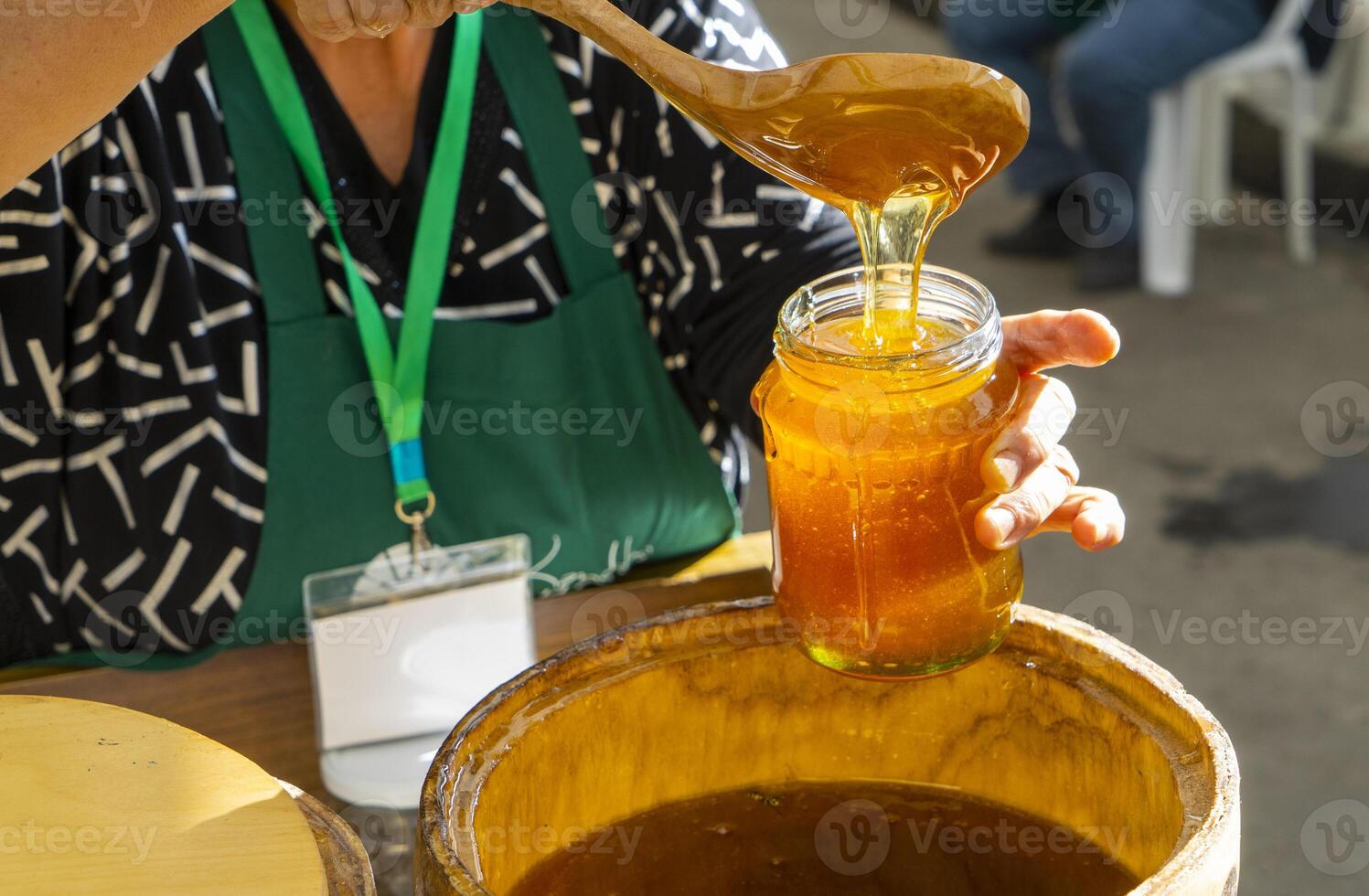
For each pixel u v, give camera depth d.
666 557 1.19
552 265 1.11
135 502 1.06
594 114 1.09
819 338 0.68
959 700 0.68
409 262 1.07
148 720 0.67
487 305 1.10
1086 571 2.35
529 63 1.07
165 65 1.01
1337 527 2.42
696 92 0.62
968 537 0.65
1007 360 0.72
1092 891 0.62
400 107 1.05
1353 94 3.48
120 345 1.03
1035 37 3.29
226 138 1.02
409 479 1.06
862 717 0.69
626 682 0.65
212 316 1.04
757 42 1.11
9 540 1.06
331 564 1.08
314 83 1.02
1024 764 0.67
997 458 0.66
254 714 0.93
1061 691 0.64
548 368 1.09
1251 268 3.31
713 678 0.67
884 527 0.64
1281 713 2.02
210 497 1.05
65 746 0.65
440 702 0.92
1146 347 3.01
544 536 1.12
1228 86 3.35
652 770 0.68
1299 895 1.70
